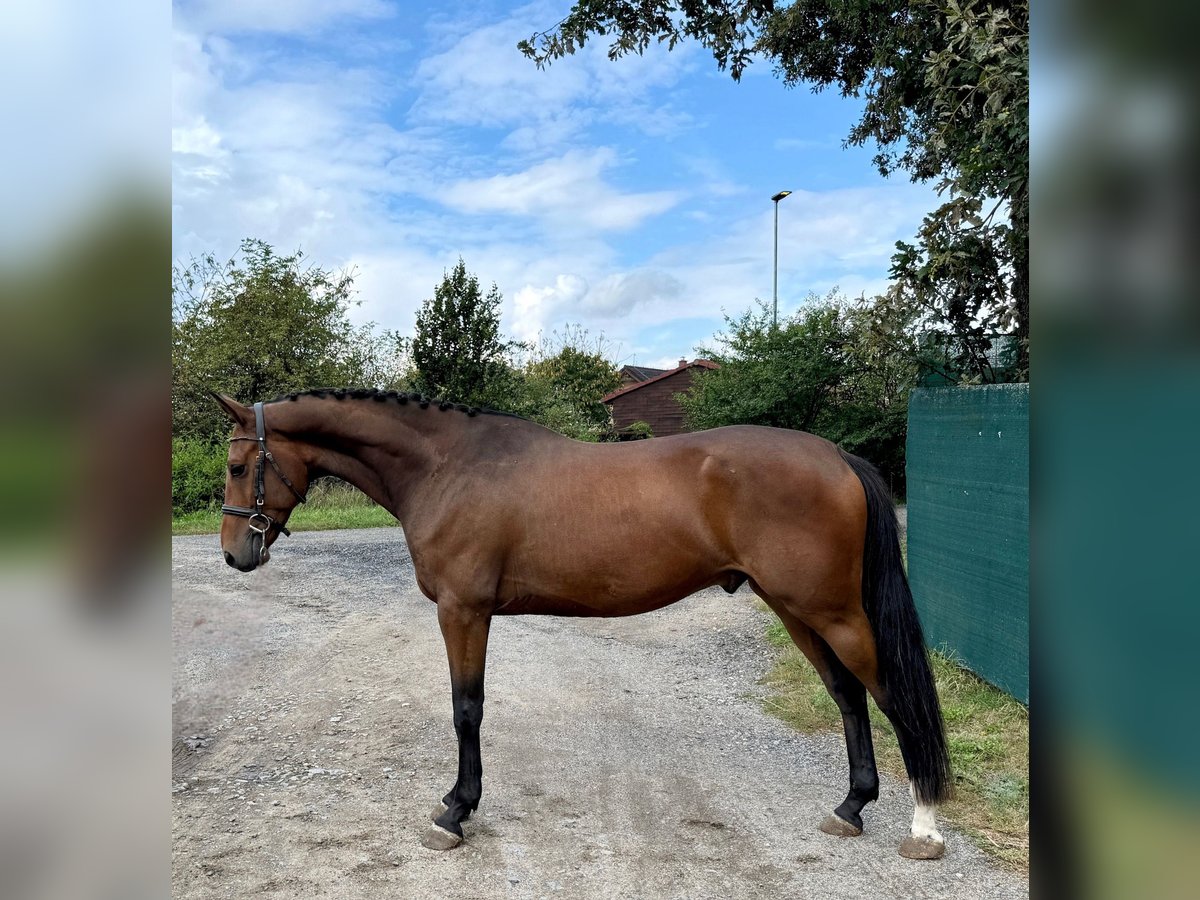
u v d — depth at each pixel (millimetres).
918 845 2885
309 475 3316
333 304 17531
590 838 3070
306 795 3471
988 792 3348
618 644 6199
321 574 8844
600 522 3004
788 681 5031
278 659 5617
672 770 3746
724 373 13875
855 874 2779
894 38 6691
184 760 3863
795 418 13688
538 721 4418
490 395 15273
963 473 4820
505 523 3047
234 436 3242
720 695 4898
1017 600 4207
